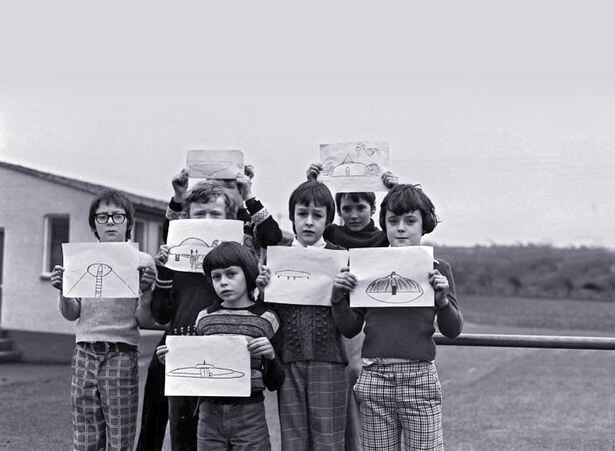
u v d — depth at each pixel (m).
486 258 50.44
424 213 3.80
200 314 3.79
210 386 3.60
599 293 46.19
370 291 3.67
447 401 11.03
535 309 37.94
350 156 4.52
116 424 3.90
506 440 7.92
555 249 49.97
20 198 16.83
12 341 16.58
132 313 4.03
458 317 3.72
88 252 3.98
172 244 3.98
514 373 14.86
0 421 8.43
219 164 4.43
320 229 3.93
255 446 3.62
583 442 7.84
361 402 3.69
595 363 16.72
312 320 3.77
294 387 3.74
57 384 12.03
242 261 3.68
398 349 3.61
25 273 16.70
